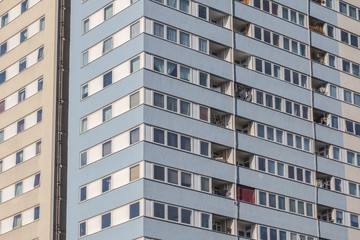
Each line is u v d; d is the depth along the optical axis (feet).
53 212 452.35
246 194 453.99
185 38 452.76
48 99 475.31
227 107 459.32
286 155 478.59
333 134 508.12
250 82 474.90
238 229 454.81
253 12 487.61
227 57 470.39
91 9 472.85
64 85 476.13
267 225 456.86
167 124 431.84
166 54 442.50
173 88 440.04
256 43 483.92
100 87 453.17
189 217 425.69
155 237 410.52
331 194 495.00
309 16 518.37
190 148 437.17
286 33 501.15
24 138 484.33
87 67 464.24
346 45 533.14
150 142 423.23
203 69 454.81
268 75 484.74
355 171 512.63
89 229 433.89
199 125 444.14
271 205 462.60
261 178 462.19
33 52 495.41
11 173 486.38
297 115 492.54
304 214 476.95
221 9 473.26
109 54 453.58
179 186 426.10
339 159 506.89
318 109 505.25
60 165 463.01
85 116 456.45
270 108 479.41
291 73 497.05
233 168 451.53
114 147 435.12
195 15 460.55
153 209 414.00
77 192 446.19
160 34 443.32
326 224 485.97
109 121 442.09
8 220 478.18
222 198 441.68
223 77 463.01
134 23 444.14
